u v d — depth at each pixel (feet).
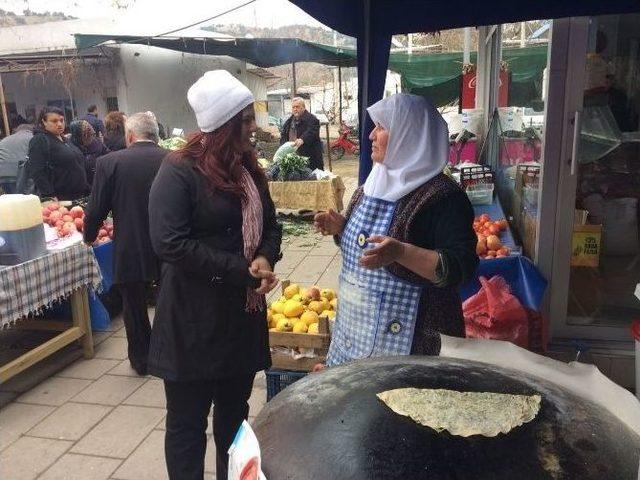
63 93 46.73
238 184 6.63
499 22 9.30
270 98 109.19
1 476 9.35
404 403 2.84
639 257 11.07
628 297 11.28
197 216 6.56
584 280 11.30
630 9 8.82
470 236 5.98
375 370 3.33
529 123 17.21
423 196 6.07
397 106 6.15
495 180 20.21
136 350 12.67
